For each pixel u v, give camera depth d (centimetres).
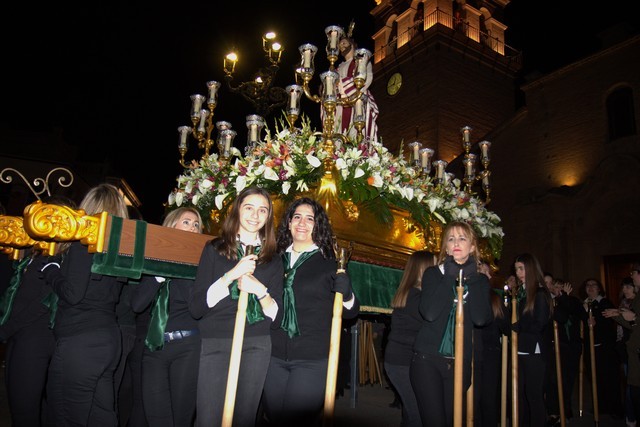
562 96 1802
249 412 283
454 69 2456
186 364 316
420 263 398
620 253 1551
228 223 307
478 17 2748
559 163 1767
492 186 1941
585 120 1719
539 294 483
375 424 568
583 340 771
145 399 314
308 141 502
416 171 626
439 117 2342
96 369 286
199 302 281
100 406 301
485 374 475
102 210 302
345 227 478
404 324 391
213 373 282
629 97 1627
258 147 519
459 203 634
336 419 589
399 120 2569
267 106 842
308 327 312
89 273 283
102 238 267
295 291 319
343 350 750
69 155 2044
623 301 776
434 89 2394
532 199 1775
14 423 307
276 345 314
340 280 297
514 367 451
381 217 512
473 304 335
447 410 335
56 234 254
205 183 533
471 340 339
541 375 473
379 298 475
